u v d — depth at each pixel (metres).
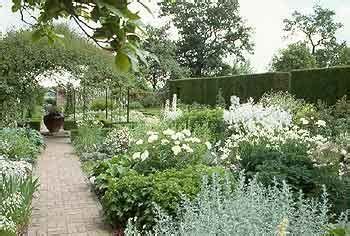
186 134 5.70
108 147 9.98
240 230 2.55
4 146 8.42
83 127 12.76
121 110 17.11
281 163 4.66
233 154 5.82
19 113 12.72
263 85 15.39
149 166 5.52
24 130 11.50
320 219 3.02
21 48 12.38
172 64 28.80
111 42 1.08
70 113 19.75
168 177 4.61
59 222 4.91
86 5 1.10
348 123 8.87
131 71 1.08
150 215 4.09
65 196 6.23
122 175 5.75
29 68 12.54
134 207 4.44
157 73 28.89
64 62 12.81
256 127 6.61
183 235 2.83
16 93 12.50
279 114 7.32
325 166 4.46
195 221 2.83
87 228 4.68
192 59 36.09
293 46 30.09
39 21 1.32
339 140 5.89
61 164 9.45
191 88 20.00
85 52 13.07
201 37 35.50
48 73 13.13
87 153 10.03
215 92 18.30
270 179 4.28
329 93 12.49
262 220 2.79
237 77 16.86
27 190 4.75
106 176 6.01
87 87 15.73
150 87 27.64
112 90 17.31
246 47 36.28
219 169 4.75
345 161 4.76
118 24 1.07
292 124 7.55
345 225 2.44
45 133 16.75
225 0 35.28
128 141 9.23
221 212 2.85
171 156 5.57
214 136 8.16
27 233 4.50
